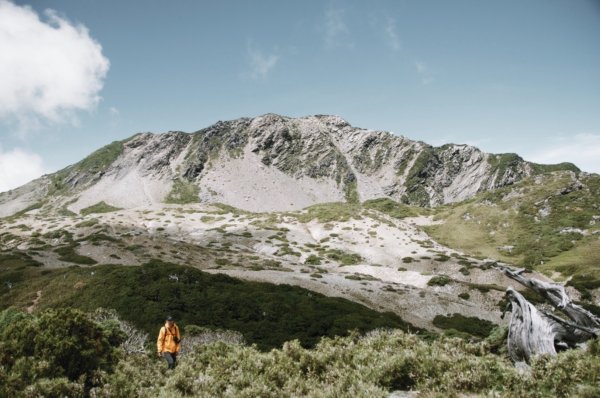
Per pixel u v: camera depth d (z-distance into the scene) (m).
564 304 14.79
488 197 176.00
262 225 137.00
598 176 164.75
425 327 53.72
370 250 107.25
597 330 13.71
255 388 10.39
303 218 147.38
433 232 156.88
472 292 71.75
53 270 58.62
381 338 14.52
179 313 36.94
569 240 120.12
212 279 48.78
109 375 12.61
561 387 8.61
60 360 12.23
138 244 87.69
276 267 82.94
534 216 147.50
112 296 40.44
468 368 10.13
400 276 83.88
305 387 10.81
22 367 11.48
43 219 143.12
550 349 13.43
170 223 141.38
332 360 12.90
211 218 153.00
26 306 43.06
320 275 72.38
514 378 9.39
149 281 44.16
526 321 14.50
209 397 10.67
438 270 90.81
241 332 35.69
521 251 121.69
